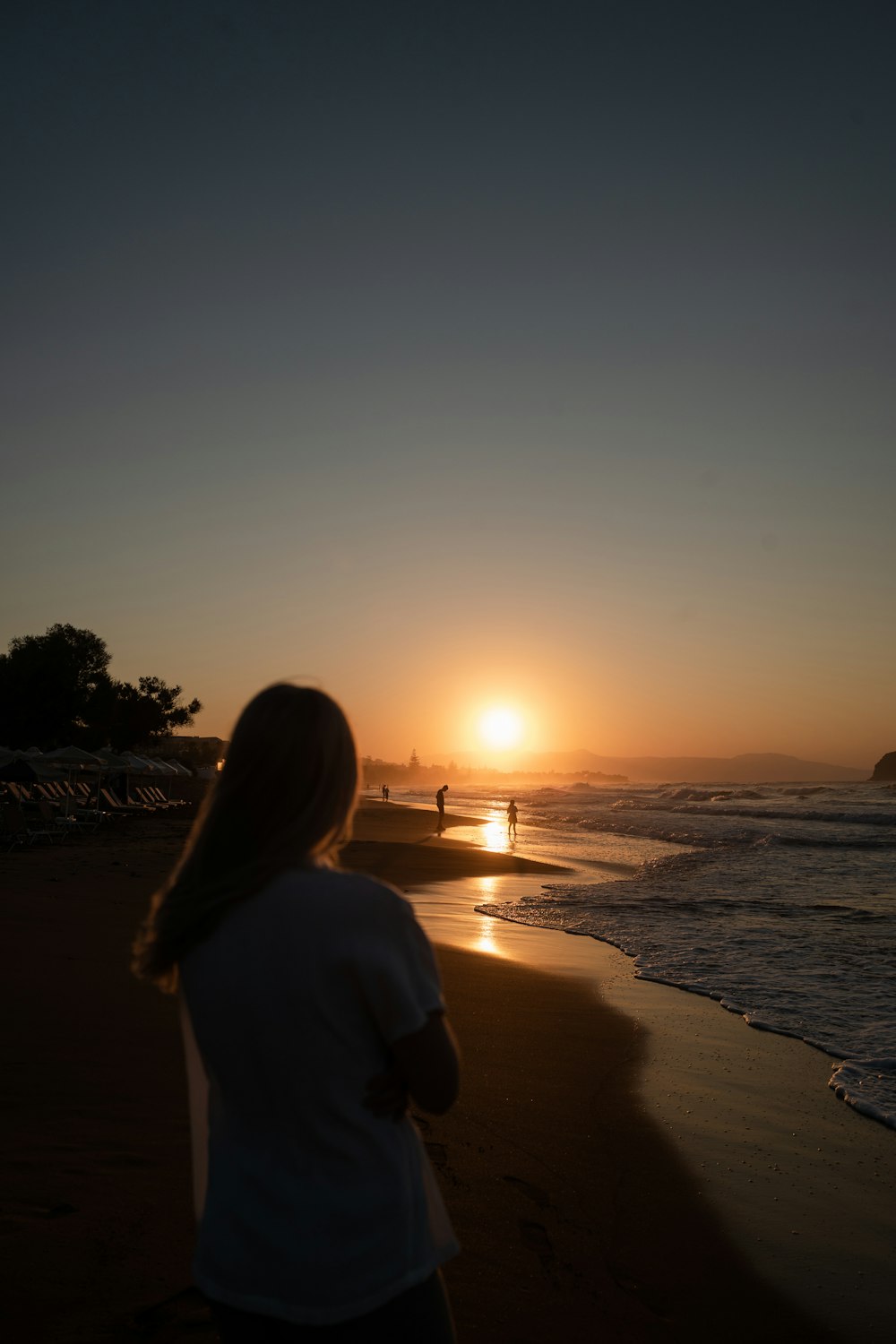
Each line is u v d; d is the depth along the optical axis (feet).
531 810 209.67
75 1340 9.02
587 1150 15.62
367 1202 4.53
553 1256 11.89
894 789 283.38
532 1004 26.40
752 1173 15.14
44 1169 12.61
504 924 43.14
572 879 63.26
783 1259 12.36
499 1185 13.88
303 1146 4.57
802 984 29.68
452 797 364.99
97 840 75.82
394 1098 4.70
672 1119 17.42
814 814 146.72
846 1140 16.78
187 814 129.39
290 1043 4.53
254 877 4.69
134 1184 12.36
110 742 166.09
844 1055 21.97
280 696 5.18
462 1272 11.28
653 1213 13.46
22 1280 9.93
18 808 67.05
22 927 30.78
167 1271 10.28
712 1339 10.41
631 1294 11.18
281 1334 4.48
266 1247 4.47
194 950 4.78
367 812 172.65
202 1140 5.23
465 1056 20.83
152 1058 17.49
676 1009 26.43
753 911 46.62
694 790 303.68
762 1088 19.52
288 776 4.92
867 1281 11.89
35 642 161.89
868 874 64.90
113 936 30.12
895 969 31.94
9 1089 15.57
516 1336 10.03
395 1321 4.51
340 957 4.52
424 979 4.76
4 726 146.92
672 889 56.75
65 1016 20.04
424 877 63.46
